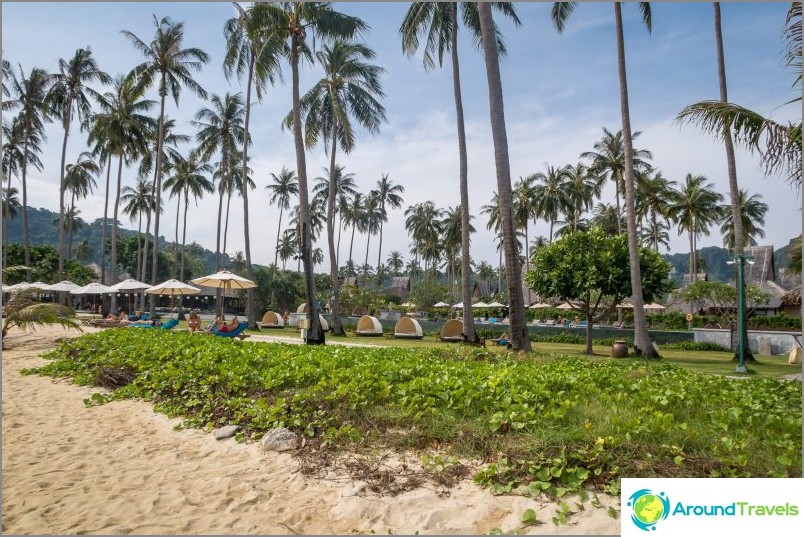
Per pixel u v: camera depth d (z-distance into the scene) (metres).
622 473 4.24
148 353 11.60
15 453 6.08
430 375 7.73
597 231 22.94
